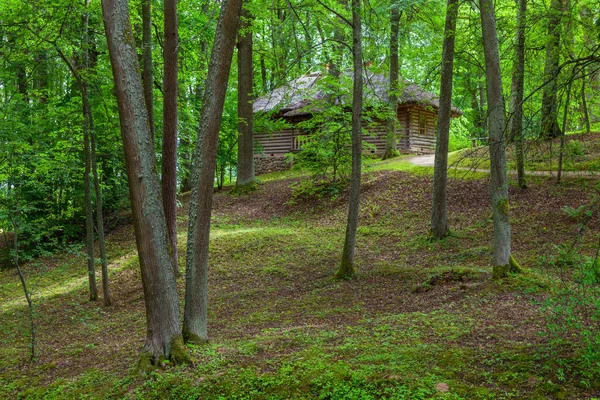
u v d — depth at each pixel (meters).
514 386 5.37
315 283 12.91
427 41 16.98
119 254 18.48
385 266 13.49
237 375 6.43
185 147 22.12
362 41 13.67
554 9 8.86
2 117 13.62
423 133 30.55
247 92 24.78
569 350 5.97
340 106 17.52
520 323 7.38
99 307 13.51
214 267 15.45
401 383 5.61
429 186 19.98
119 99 7.04
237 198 24.42
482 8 9.84
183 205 24.42
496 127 9.63
